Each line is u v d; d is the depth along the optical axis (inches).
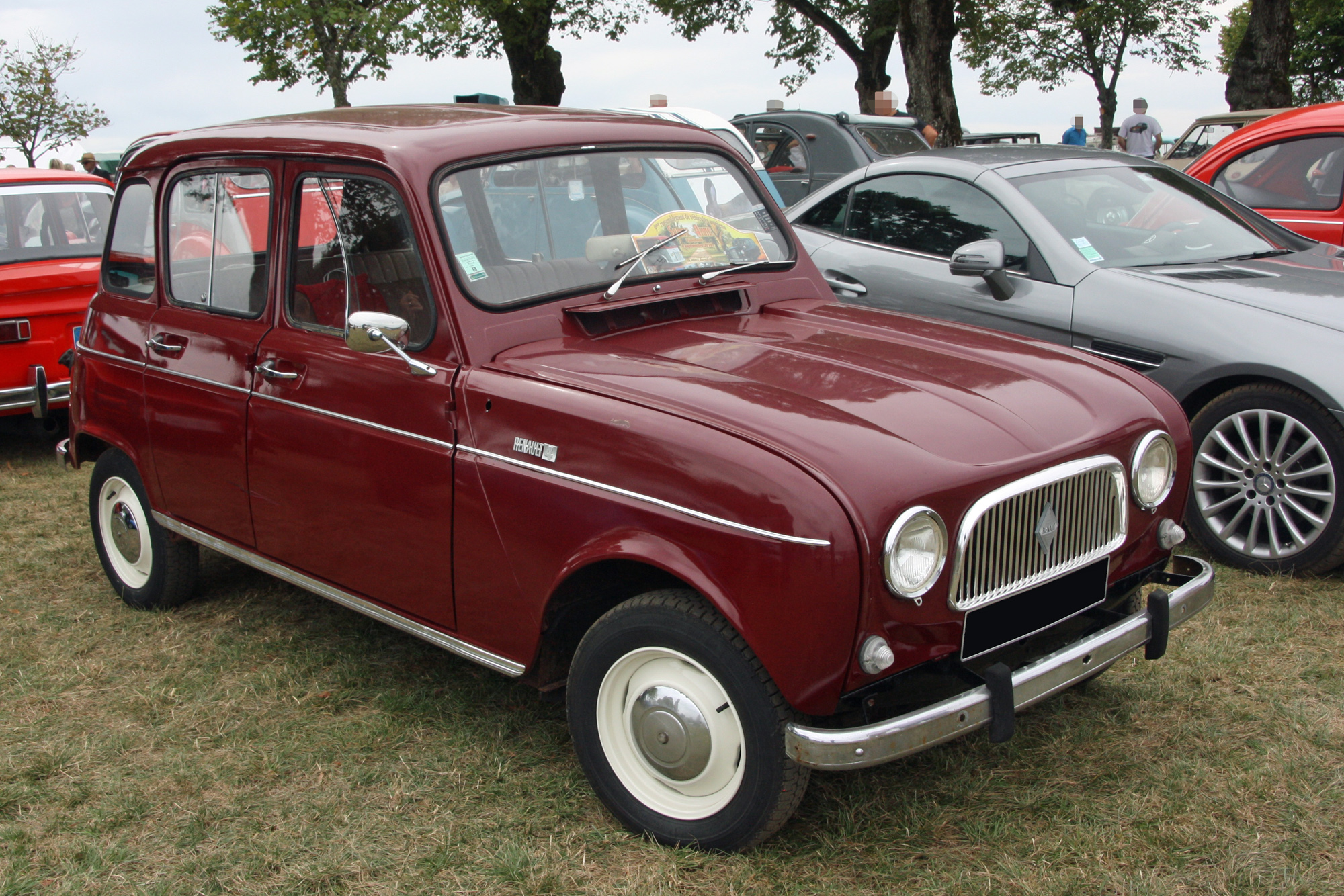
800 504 94.4
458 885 108.3
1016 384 118.4
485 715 142.0
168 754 135.6
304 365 136.1
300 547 142.7
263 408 141.8
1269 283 189.6
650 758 111.4
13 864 113.7
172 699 149.9
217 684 154.8
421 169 123.8
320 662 159.6
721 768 107.0
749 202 156.3
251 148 144.9
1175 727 133.3
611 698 114.0
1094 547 113.9
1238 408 177.6
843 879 106.8
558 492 110.1
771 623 96.3
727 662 101.8
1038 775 124.3
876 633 96.6
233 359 147.1
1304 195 270.1
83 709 148.6
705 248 145.8
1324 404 166.4
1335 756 125.4
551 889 106.7
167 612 182.1
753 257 151.0
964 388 115.6
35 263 271.0
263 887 109.0
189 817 120.6
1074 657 106.3
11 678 159.0
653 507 103.1
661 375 114.3
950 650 102.7
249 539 151.6
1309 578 174.9
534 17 1072.8
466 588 122.0
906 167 234.5
